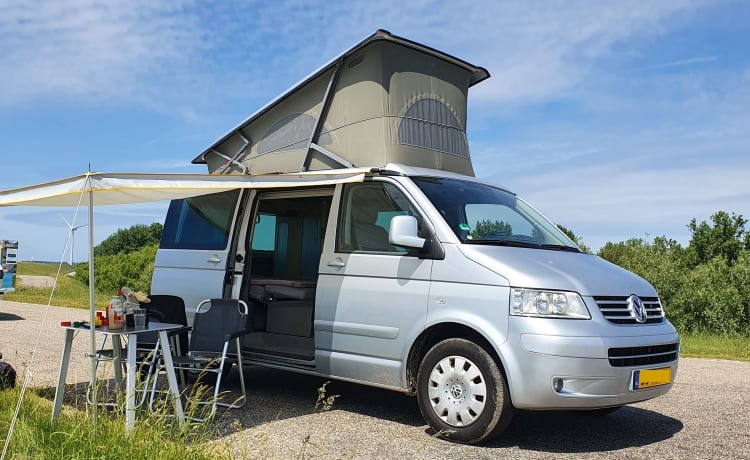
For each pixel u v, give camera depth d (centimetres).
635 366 492
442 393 519
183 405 596
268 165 725
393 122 630
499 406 489
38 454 404
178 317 652
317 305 614
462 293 518
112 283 2798
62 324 521
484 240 551
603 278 525
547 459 470
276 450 474
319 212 758
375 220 599
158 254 763
